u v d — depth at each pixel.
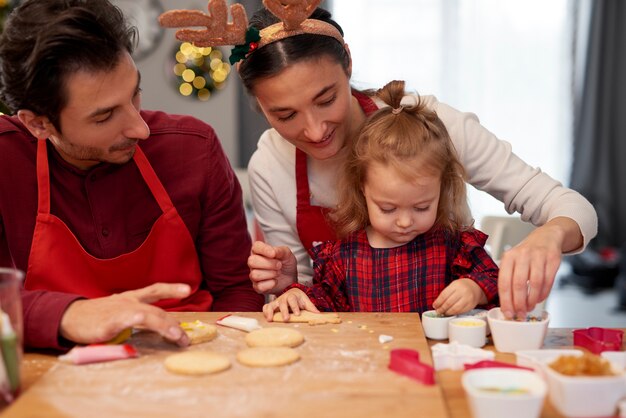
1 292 0.93
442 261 1.46
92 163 1.42
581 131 4.87
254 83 1.36
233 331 1.23
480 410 0.86
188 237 1.52
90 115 1.23
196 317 1.32
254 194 1.68
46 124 1.29
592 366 0.92
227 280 1.62
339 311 1.49
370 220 1.46
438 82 4.87
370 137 1.42
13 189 1.43
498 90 4.87
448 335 1.21
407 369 0.98
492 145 1.53
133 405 0.90
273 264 1.43
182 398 0.92
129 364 1.05
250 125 4.82
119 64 1.22
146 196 1.49
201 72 4.79
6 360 0.93
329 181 1.58
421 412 0.87
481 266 1.43
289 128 1.39
